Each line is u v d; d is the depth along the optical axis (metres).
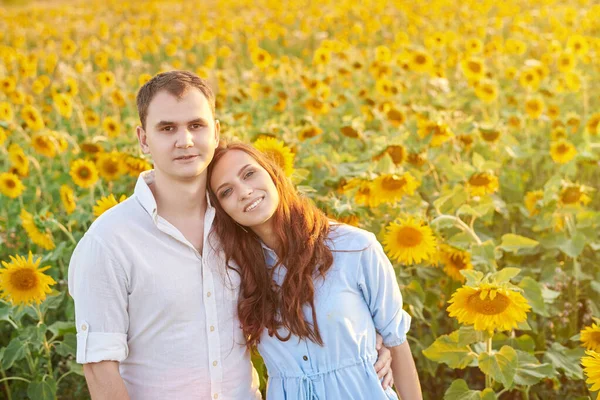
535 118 5.99
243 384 2.32
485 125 4.72
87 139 5.75
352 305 2.29
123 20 17.55
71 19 18.00
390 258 3.02
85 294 2.08
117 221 2.11
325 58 7.68
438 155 4.37
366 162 4.13
